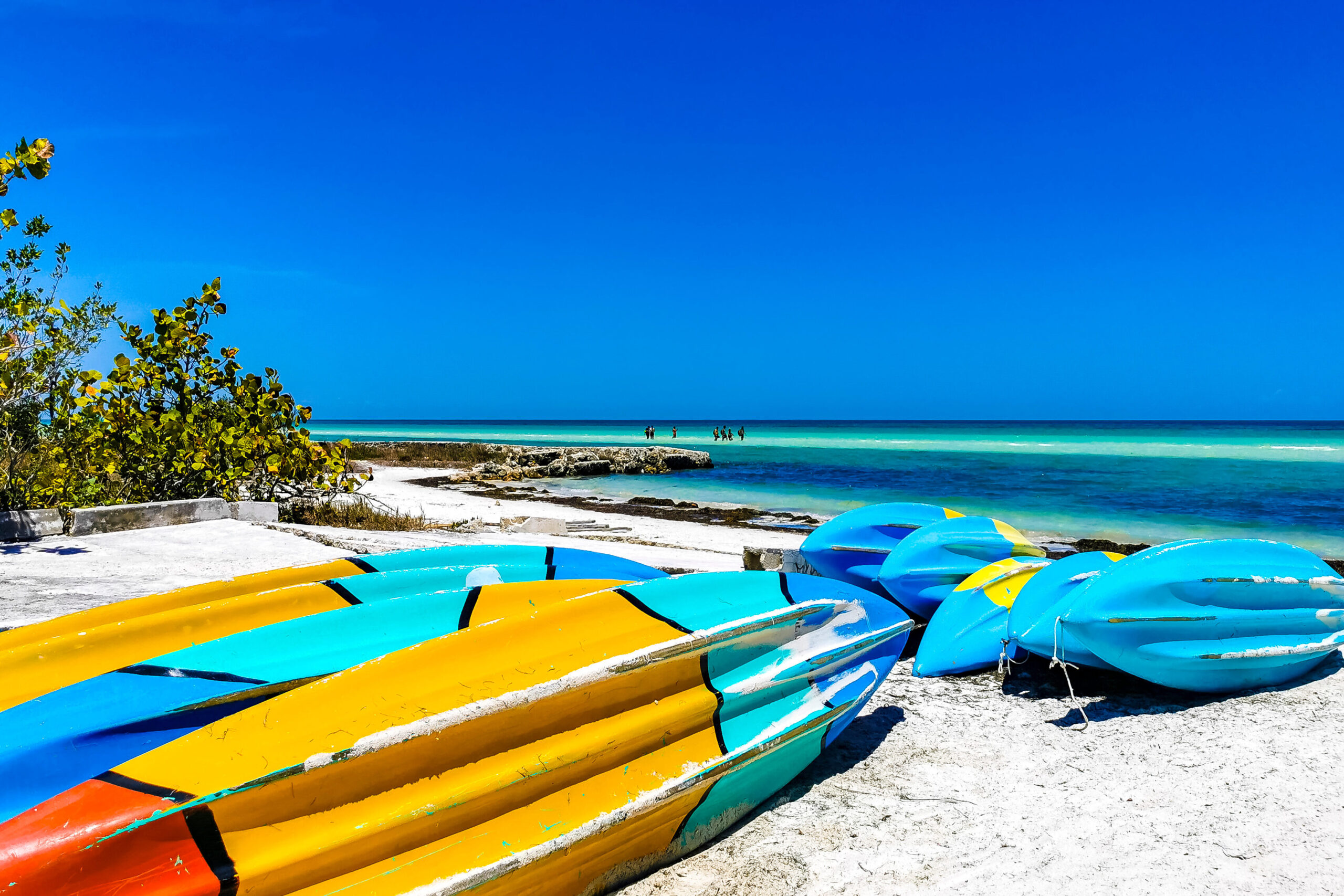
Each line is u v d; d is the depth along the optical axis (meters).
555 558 3.60
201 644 2.46
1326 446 44.94
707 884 2.62
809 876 2.64
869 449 47.38
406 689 2.26
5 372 9.02
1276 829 2.81
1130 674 4.21
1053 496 22.05
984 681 4.59
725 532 14.52
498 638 2.48
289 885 1.97
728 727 2.89
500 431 121.12
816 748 3.25
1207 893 2.47
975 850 2.78
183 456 11.59
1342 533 15.49
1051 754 3.56
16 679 2.21
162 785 1.92
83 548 8.30
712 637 2.82
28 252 9.09
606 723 2.55
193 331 12.36
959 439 62.34
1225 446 44.78
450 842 2.20
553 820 2.36
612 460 33.00
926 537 5.21
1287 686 4.22
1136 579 3.82
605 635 2.66
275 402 13.09
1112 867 2.63
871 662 3.57
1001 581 5.03
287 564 7.62
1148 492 22.67
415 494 22.64
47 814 1.82
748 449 48.56
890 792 3.24
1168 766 3.35
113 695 2.21
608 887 2.57
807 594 3.33
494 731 2.31
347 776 2.08
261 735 2.07
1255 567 4.07
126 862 1.80
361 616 2.68
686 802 2.68
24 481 9.65
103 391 11.17
